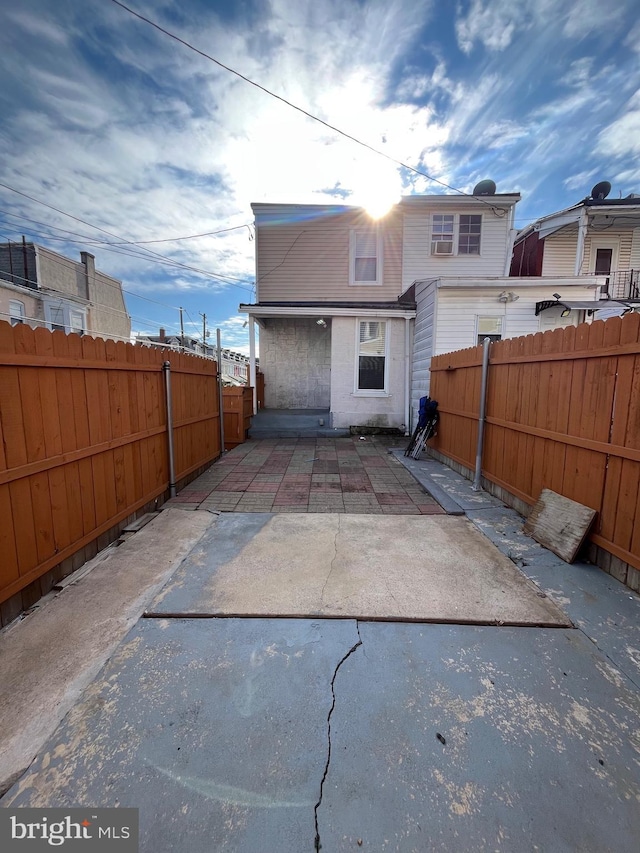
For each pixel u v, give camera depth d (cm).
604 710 161
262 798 127
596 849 113
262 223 1030
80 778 133
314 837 116
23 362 230
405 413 916
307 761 140
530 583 259
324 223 1027
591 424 286
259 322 1088
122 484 350
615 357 261
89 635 208
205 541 330
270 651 197
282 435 891
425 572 274
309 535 340
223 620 221
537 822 120
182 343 1553
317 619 222
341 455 691
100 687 173
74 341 279
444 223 1019
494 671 183
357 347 905
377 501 436
